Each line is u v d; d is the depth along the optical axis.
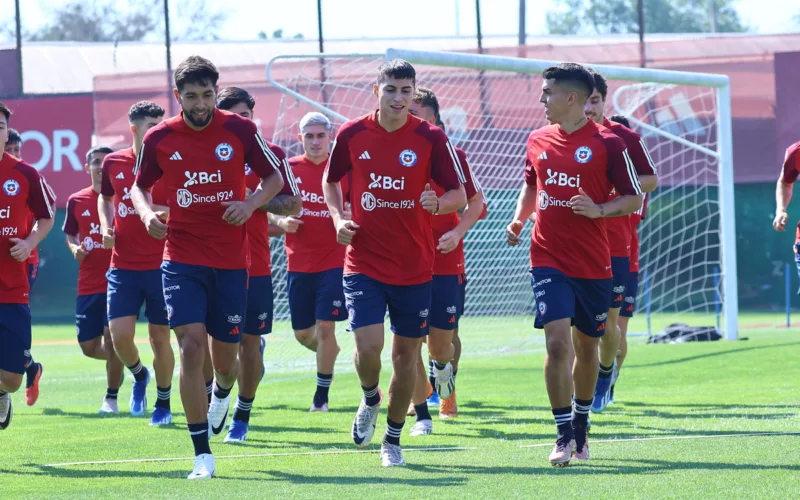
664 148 41.91
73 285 48.75
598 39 59.19
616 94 30.33
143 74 47.31
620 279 14.95
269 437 13.61
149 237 15.36
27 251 11.91
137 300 15.62
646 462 10.59
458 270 14.66
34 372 18.36
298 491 9.28
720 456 10.81
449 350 14.70
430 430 13.68
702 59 46.84
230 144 10.73
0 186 11.90
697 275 46.72
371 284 10.88
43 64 56.06
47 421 16.11
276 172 10.97
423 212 10.85
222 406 12.50
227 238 10.87
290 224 16.19
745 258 48.56
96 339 17.72
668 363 24.05
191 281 10.70
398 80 10.59
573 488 9.12
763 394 17.36
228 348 11.55
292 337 30.53
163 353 15.25
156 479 10.30
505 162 31.27
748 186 48.25
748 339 30.39
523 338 32.22
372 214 10.83
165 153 10.70
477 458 11.27
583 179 10.81
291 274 16.89
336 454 11.94
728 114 29.31
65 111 47.12
